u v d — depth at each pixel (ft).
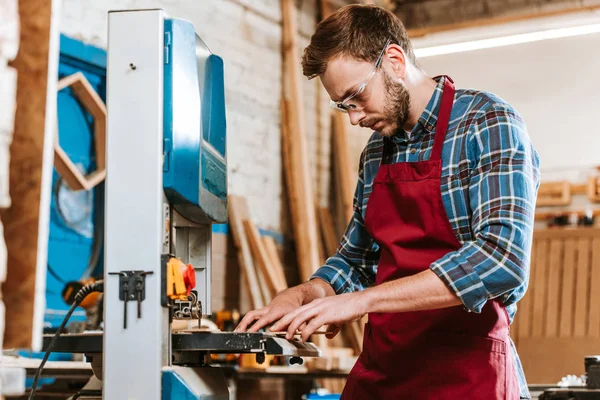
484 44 17.63
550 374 19.35
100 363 5.16
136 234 4.63
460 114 5.98
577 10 20.62
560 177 22.20
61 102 13.71
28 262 4.19
